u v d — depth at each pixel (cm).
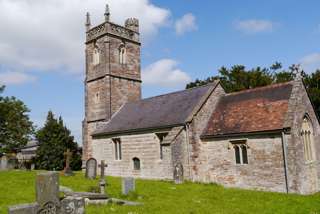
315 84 3919
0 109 4925
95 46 3759
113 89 3559
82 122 3778
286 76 4403
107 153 3222
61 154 5256
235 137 2288
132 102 3581
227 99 2702
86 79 3812
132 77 3778
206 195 1767
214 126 2498
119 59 3688
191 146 2450
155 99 3284
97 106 3609
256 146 2173
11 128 4994
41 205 958
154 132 2738
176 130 2489
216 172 2398
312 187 2134
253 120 2280
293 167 1977
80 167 5459
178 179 2306
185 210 1355
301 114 2164
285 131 2020
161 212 1304
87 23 3919
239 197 1727
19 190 1731
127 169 2969
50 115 5547
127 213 1248
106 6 3634
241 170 2244
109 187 2014
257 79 4603
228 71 4956
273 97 2364
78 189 1867
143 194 1761
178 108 2784
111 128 3231
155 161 2712
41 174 977
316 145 2298
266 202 1584
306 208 1457
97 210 1288
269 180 2089
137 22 3944
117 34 3675
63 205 1003
